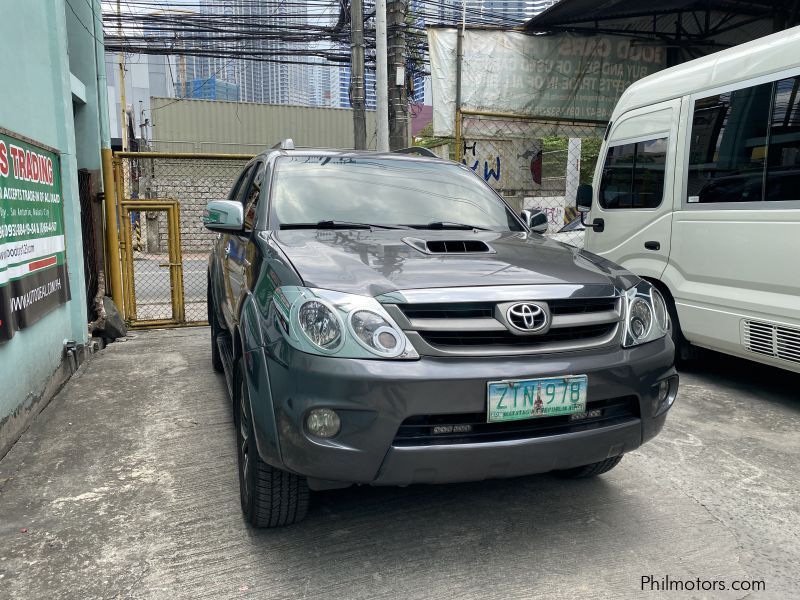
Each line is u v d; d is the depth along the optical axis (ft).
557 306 8.32
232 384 10.69
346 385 7.29
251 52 44.37
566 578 8.16
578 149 39.45
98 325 21.89
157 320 24.91
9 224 12.41
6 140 12.50
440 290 7.93
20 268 13.07
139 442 12.73
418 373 7.37
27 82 14.67
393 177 13.12
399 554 8.67
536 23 30.32
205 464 11.65
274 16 42.09
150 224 55.01
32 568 8.33
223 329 15.12
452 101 30.01
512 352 7.81
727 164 15.83
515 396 7.63
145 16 40.63
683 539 9.15
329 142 76.95
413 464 7.47
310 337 7.55
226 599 7.68
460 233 11.35
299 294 7.91
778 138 14.46
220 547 8.82
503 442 7.66
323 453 7.39
